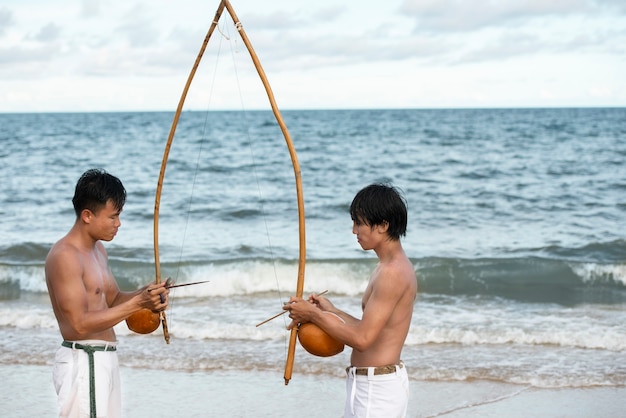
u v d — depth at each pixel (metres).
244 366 5.55
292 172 23.20
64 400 2.96
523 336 6.31
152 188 19.30
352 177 21.86
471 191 18.28
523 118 60.69
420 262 9.45
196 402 4.79
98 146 34.47
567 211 15.15
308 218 14.51
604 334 6.37
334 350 2.94
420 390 5.04
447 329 6.47
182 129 48.34
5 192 18.53
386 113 77.38
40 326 6.79
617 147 30.55
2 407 4.68
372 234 2.80
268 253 10.91
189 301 7.90
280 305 7.71
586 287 8.80
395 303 2.76
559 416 4.56
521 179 20.64
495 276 9.19
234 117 66.56
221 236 12.45
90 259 3.04
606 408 4.70
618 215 14.62
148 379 5.25
